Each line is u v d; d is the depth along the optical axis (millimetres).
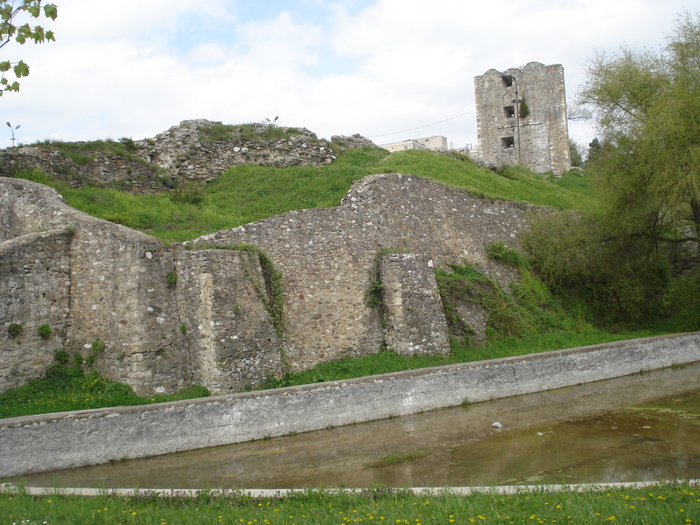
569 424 11172
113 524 6145
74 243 12539
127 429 9398
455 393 12594
